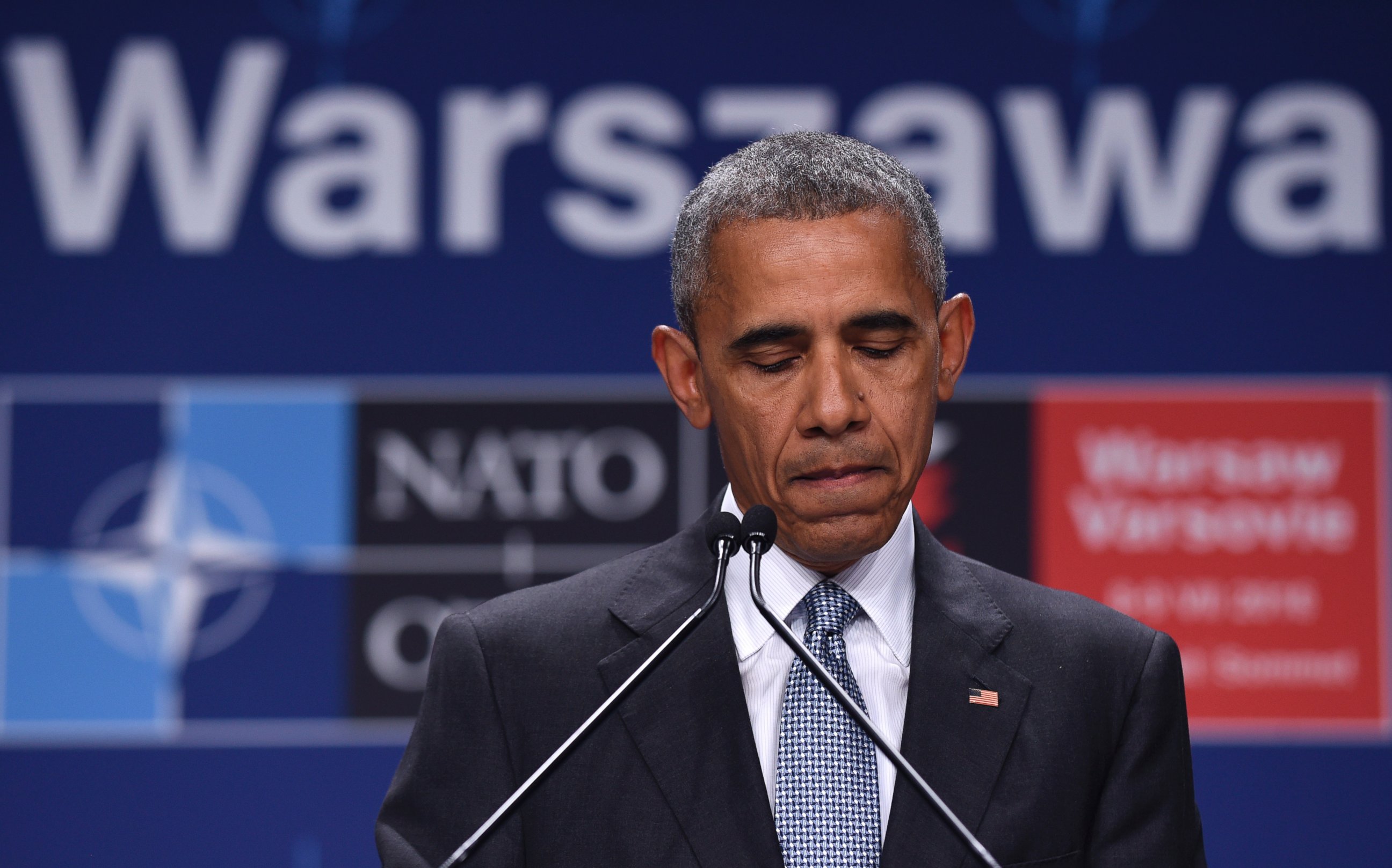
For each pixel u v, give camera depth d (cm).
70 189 1207
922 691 427
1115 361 1201
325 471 1202
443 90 1223
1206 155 1205
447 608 1198
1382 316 1195
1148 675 443
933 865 402
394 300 1214
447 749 439
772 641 436
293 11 1219
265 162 1216
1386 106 1201
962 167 1210
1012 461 1196
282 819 1178
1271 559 1186
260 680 1187
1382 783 1172
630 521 1205
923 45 1216
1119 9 1215
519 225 1222
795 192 403
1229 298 1201
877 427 402
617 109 1223
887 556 442
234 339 1208
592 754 430
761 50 1222
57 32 1210
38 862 1166
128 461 1198
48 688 1179
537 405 1210
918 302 411
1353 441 1189
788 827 409
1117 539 1192
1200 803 1178
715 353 417
